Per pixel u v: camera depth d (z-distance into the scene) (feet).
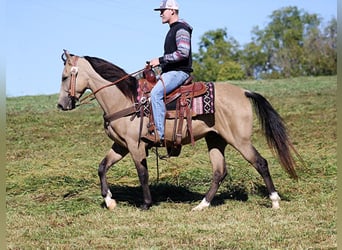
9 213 27.96
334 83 111.14
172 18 27.17
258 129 56.90
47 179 35.29
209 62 268.00
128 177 36.65
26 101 89.66
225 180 33.86
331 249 21.17
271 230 23.91
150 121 27.14
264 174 27.43
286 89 101.09
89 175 37.11
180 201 30.60
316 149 45.55
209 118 27.25
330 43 234.99
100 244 22.54
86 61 27.91
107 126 27.96
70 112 73.61
